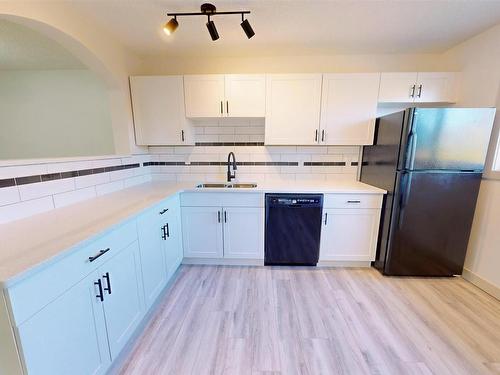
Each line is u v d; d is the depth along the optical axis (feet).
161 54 8.20
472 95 7.05
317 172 9.03
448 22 6.13
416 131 6.22
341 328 5.26
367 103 7.60
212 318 5.59
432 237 6.93
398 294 6.46
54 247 3.07
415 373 4.22
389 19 5.97
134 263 4.86
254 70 8.51
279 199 7.40
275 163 9.03
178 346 4.81
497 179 6.24
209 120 8.89
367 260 7.75
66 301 3.14
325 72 8.43
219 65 8.51
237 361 4.47
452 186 6.56
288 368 4.33
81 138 10.69
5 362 2.59
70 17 5.38
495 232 6.32
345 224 7.53
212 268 7.93
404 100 7.56
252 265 8.09
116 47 7.09
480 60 6.78
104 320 3.93
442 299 6.25
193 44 7.38
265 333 5.13
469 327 5.30
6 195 4.07
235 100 7.73
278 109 7.73
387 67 8.34
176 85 7.75
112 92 7.50
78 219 4.26
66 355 3.16
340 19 5.96
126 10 5.49
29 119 10.57
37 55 8.41
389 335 5.06
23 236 3.46
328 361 4.46
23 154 10.73
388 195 7.07
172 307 5.98
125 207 5.12
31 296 2.64
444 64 8.11
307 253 7.78
